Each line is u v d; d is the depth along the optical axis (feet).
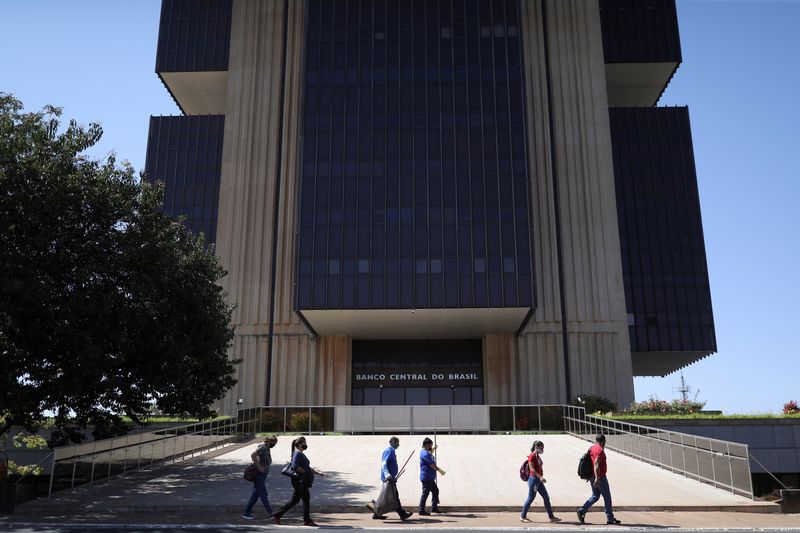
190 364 71.56
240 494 55.47
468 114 147.23
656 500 52.60
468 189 142.00
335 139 146.20
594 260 155.94
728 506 50.11
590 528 42.65
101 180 60.34
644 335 203.41
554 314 153.38
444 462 74.23
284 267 157.17
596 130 163.53
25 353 53.72
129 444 67.10
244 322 154.40
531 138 163.12
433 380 162.91
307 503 43.78
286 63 169.58
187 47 198.80
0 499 49.24
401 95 149.18
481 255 137.80
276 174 162.30
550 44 169.48
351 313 138.10
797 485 87.35
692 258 209.97
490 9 154.71
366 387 163.02
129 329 60.34
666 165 217.15
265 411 110.63
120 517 47.29
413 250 138.72
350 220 140.77
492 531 41.37
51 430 83.35
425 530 41.60
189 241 74.08
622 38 207.00
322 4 156.46
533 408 109.50
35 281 52.08
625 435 80.94
